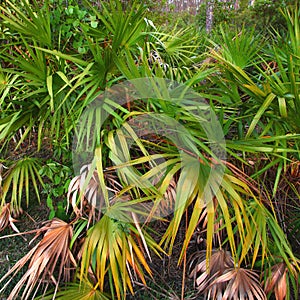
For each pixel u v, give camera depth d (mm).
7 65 2090
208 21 4254
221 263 1606
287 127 1643
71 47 1986
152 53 2168
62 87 1558
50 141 1965
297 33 1889
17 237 1851
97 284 1467
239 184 1446
